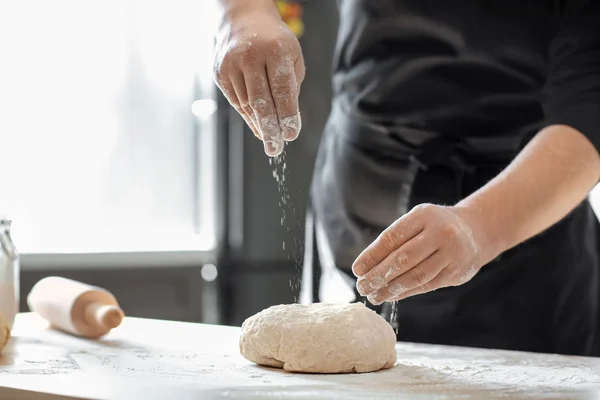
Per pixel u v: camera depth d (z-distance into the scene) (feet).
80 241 10.63
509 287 5.31
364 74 5.70
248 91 3.93
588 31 4.73
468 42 5.28
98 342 4.93
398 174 5.58
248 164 9.71
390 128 5.58
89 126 10.61
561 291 5.32
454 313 5.40
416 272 3.71
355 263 3.75
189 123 10.89
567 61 4.77
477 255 3.85
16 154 10.25
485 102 5.33
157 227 10.98
